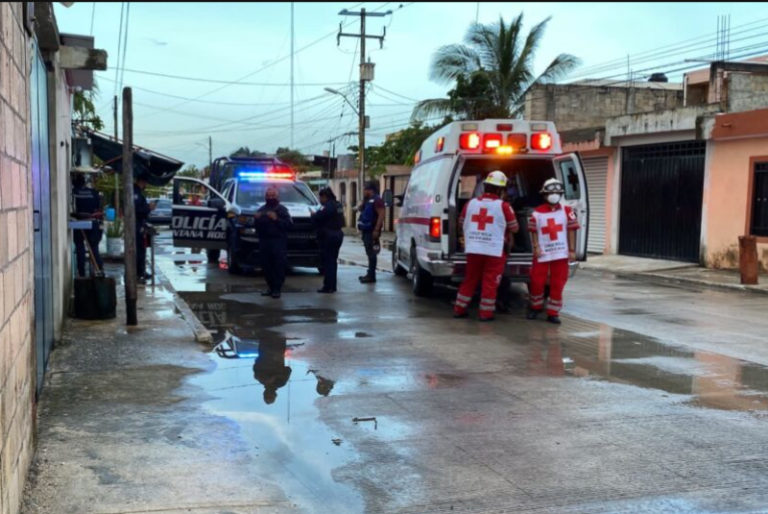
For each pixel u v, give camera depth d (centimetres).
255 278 1329
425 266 1010
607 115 2784
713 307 1059
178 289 1163
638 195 1873
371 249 1252
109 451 425
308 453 436
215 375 611
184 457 421
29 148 423
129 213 779
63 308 780
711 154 1622
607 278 1510
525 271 971
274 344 745
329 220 1116
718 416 518
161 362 640
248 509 359
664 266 1648
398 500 375
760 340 798
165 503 361
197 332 751
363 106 3109
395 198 1384
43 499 358
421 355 704
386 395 563
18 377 348
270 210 1062
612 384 602
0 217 304
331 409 524
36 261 505
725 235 1591
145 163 1180
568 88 2734
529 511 364
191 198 1545
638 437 471
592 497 380
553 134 984
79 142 1150
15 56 366
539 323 890
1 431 292
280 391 568
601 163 2009
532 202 1082
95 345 693
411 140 3272
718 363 682
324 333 808
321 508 364
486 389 583
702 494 385
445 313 958
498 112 2588
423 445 454
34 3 506
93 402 519
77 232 1105
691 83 2681
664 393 576
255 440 455
